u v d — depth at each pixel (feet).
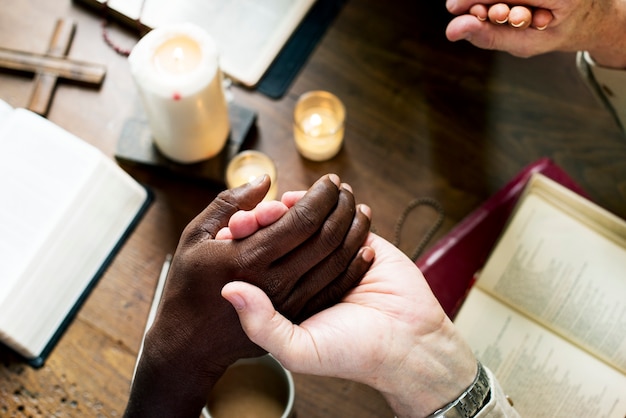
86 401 2.76
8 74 3.12
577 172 3.05
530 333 2.77
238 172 2.95
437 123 3.12
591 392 2.71
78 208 2.78
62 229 2.75
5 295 2.66
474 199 3.03
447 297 2.92
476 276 2.85
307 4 3.22
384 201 3.02
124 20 3.18
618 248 2.82
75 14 3.21
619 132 3.09
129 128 3.04
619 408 2.70
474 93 3.15
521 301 2.80
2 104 2.90
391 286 2.38
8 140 2.77
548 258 2.83
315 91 3.14
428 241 2.98
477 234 2.96
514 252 2.84
